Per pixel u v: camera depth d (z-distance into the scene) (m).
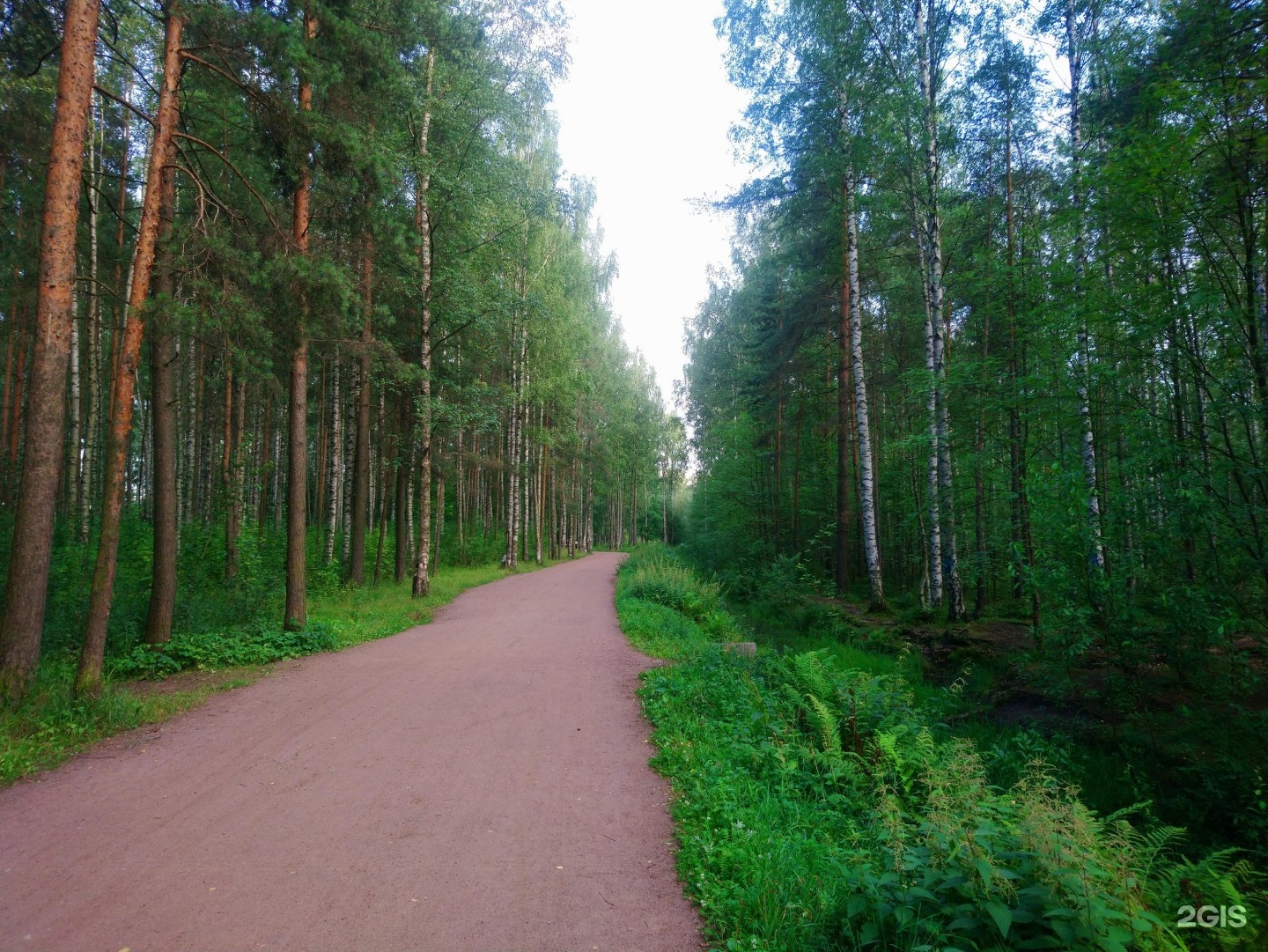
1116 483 9.23
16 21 9.23
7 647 7.20
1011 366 11.99
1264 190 6.58
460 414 20.23
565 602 18.69
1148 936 2.81
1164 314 7.01
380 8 13.09
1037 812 3.17
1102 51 9.51
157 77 16.72
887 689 7.07
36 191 14.20
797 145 16.09
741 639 14.26
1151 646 7.14
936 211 14.39
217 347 10.35
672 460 65.00
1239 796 5.80
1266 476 6.46
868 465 17.20
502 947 3.28
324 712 7.63
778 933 3.31
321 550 23.02
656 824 4.77
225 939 3.31
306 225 11.61
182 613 11.83
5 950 3.21
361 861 4.16
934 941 2.96
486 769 5.84
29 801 5.14
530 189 20.45
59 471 7.72
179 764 5.94
